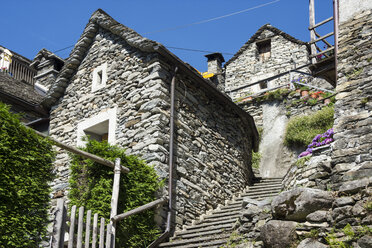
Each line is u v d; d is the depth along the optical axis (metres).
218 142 11.38
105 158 8.41
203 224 9.28
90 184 8.28
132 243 8.16
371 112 7.84
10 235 6.23
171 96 10.02
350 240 6.41
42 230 6.59
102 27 11.85
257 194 11.25
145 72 10.33
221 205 10.70
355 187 6.82
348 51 8.74
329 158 7.84
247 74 21.02
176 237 8.89
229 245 7.58
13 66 16.09
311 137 15.23
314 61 10.15
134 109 10.15
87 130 11.09
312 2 10.38
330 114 15.21
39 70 16.78
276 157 16.19
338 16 9.41
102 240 6.98
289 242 6.78
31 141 6.91
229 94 20.67
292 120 16.06
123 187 8.41
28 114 13.66
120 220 8.08
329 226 6.69
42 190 6.79
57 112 12.02
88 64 11.85
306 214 6.90
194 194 9.91
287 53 20.47
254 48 21.39
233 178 11.59
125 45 11.10
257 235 7.30
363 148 7.54
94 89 11.34
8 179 6.45
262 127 17.23
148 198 8.71
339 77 8.57
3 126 6.65
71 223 6.40
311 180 7.75
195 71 10.71
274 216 7.22
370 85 8.12
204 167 10.51
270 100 17.52
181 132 10.08
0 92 12.98
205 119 11.09
